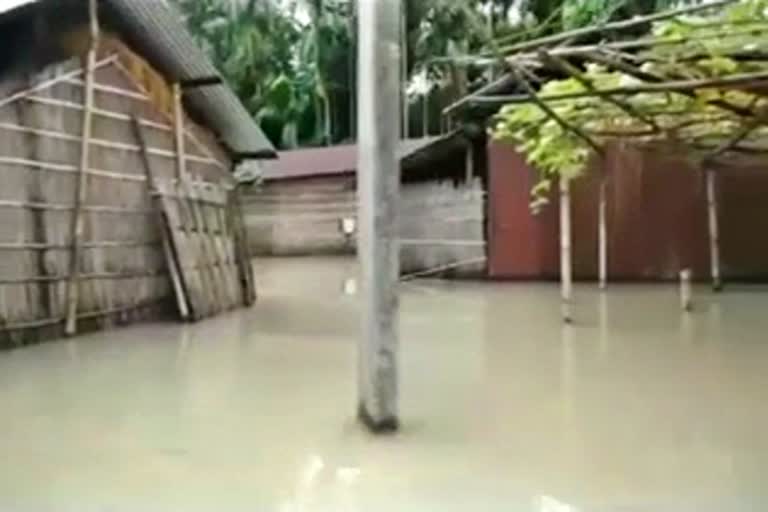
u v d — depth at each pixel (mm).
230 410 5027
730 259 13891
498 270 14336
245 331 8609
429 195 16078
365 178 4703
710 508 3379
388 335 4598
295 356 6992
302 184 21031
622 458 4043
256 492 3600
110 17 8961
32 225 7887
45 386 5785
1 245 7492
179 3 23375
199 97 10625
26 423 4742
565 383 5750
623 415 4863
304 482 3723
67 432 4551
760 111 3672
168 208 9758
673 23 3195
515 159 14250
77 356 7055
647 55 3221
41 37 7734
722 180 13891
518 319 9234
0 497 3523
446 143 14633
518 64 3365
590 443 4301
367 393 4586
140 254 9492
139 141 9617
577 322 8930
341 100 24469
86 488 3637
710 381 5789
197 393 5508
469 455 4094
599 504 3438
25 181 7820
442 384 5738
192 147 10789
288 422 4742
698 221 13914
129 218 9367
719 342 7516
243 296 11195
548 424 4676
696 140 5281
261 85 24172
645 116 4410
